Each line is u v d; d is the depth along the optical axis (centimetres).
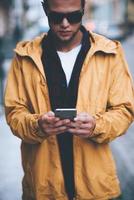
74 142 280
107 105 288
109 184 288
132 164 705
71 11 268
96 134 268
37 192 288
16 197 589
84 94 279
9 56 2219
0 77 1279
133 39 4319
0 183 639
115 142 838
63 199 288
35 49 286
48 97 281
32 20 5762
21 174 677
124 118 280
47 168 286
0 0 4231
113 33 4156
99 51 283
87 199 286
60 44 282
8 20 4519
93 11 8388
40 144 284
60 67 281
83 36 283
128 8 6888
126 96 285
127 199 552
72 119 255
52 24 273
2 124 984
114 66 285
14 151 796
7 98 295
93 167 283
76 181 283
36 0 5788
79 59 281
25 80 288
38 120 262
